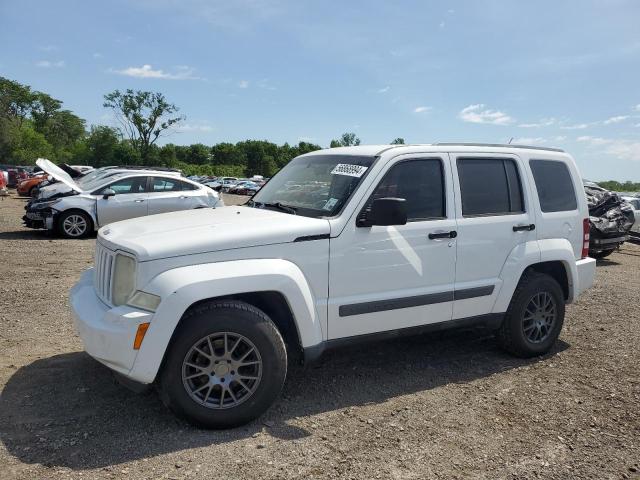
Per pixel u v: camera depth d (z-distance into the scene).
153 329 3.35
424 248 4.42
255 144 137.88
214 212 4.59
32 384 4.18
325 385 4.43
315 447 3.41
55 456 3.19
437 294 4.49
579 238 5.55
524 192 5.10
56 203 12.36
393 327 4.35
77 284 4.31
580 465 3.29
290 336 4.03
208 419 3.53
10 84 103.00
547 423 3.84
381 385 4.46
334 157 4.79
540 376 4.75
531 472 3.20
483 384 4.54
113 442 3.38
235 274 3.55
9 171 36.62
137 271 3.46
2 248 10.70
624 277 9.95
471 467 3.24
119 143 95.00
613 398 4.29
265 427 3.66
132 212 12.86
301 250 3.87
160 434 3.50
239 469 3.12
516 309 5.02
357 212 4.12
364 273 4.15
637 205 17.08
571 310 7.12
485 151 4.95
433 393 4.32
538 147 5.48
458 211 4.66
